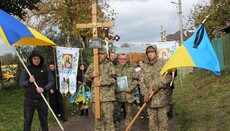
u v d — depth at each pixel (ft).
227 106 32.37
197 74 72.33
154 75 24.06
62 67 39.81
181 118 33.86
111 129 26.61
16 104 52.13
